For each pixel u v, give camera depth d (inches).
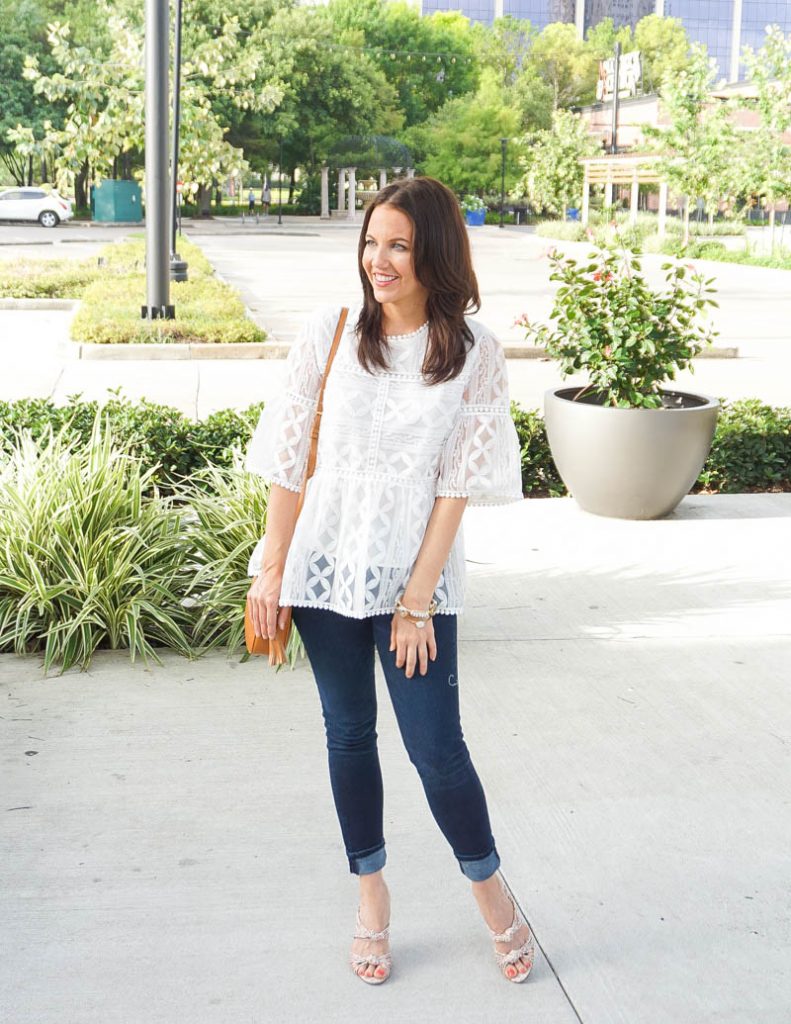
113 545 191.3
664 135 1422.2
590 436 257.1
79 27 2143.2
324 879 121.4
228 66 865.5
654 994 104.3
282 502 101.1
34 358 531.8
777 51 1318.9
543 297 843.4
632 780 143.6
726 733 157.0
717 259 1316.4
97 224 1871.3
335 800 106.2
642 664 180.7
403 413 97.3
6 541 189.9
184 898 117.6
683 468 258.8
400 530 98.2
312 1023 99.5
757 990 104.9
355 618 100.0
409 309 97.5
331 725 104.9
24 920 113.4
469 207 2399.1
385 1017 100.5
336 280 956.0
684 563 232.8
